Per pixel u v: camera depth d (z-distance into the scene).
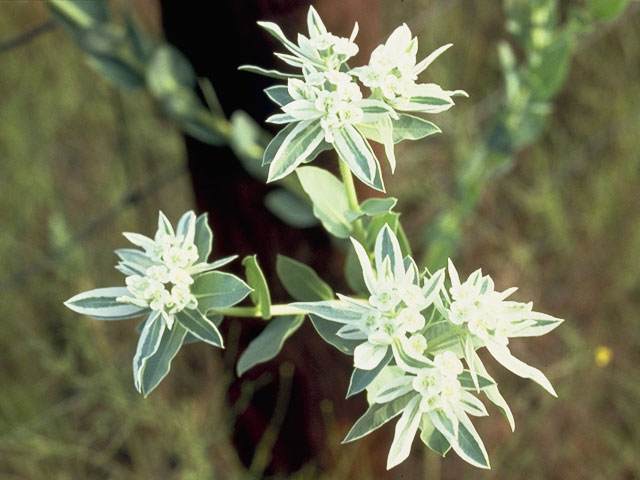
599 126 1.00
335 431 0.60
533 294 0.93
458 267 0.92
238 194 0.51
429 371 0.28
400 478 0.67
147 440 0.83
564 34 0.55
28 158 0.91
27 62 0.93
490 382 0.28
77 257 0.81
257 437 0.62
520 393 0.86
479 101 0.98
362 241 0.36
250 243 0.52
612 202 0.95
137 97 0.92
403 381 0.28
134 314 0.32
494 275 0.93
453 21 0.98
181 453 0.78
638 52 1.00
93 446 0.84
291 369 0.57
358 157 0.29
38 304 0.86
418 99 0.30
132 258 0.32
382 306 0.28
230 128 0.49
